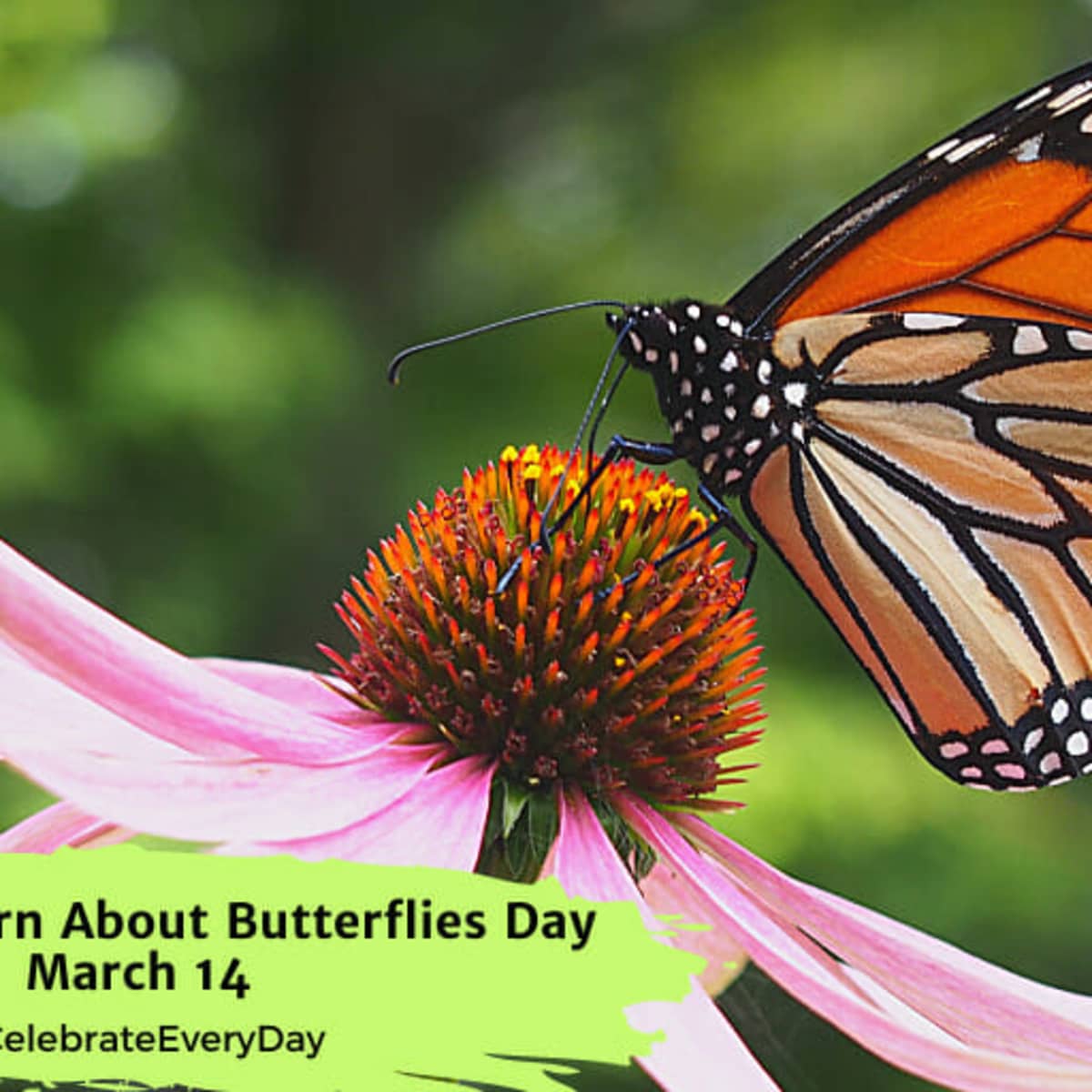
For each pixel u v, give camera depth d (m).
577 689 0.34
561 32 0.96
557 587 0.34
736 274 1.09
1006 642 0.35
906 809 0.67
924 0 1.08
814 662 0.81
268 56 0.96
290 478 0.81
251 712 0.33
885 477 0.35
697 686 0.35
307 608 0.85
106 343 0.77
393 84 0.96
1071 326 0.34
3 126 0.81
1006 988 0.34
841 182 1.12
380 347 0.94
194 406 0.75
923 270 0.35
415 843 0.33
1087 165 0.35
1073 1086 0.32
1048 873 0.71
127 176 0.88
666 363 0.35
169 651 0.33
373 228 0.98
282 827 0.33
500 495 0.35
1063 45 1.14
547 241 1.07
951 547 0.35
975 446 0.35
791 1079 0.39
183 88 0.94
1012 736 0.35
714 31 1.02
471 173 1.00
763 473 0.35
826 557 0.35
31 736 0.32
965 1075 0.32
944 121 1.12
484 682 0.34
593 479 0.35
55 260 0.83
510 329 0.98
